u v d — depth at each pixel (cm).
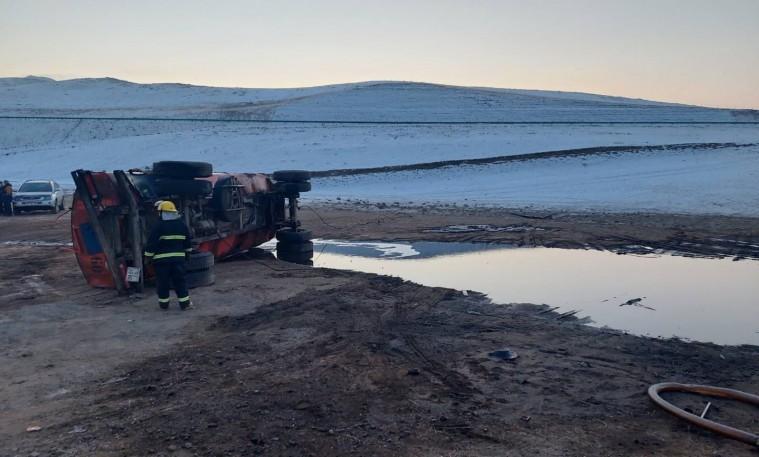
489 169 4188
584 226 2189
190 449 482
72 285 1168
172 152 5703
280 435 504
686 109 9669
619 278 1244
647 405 565
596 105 9831
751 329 852
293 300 1012
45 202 2967
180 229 955
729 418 537
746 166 3666
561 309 967
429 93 10725
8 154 6500
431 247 1734
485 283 1195
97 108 11950
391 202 3281
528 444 486
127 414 554
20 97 14712
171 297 1041
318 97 10625
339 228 2206
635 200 2936
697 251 1617
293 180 1594
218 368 679
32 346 773
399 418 538
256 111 9444
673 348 749
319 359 704
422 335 802
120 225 1079
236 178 1423
